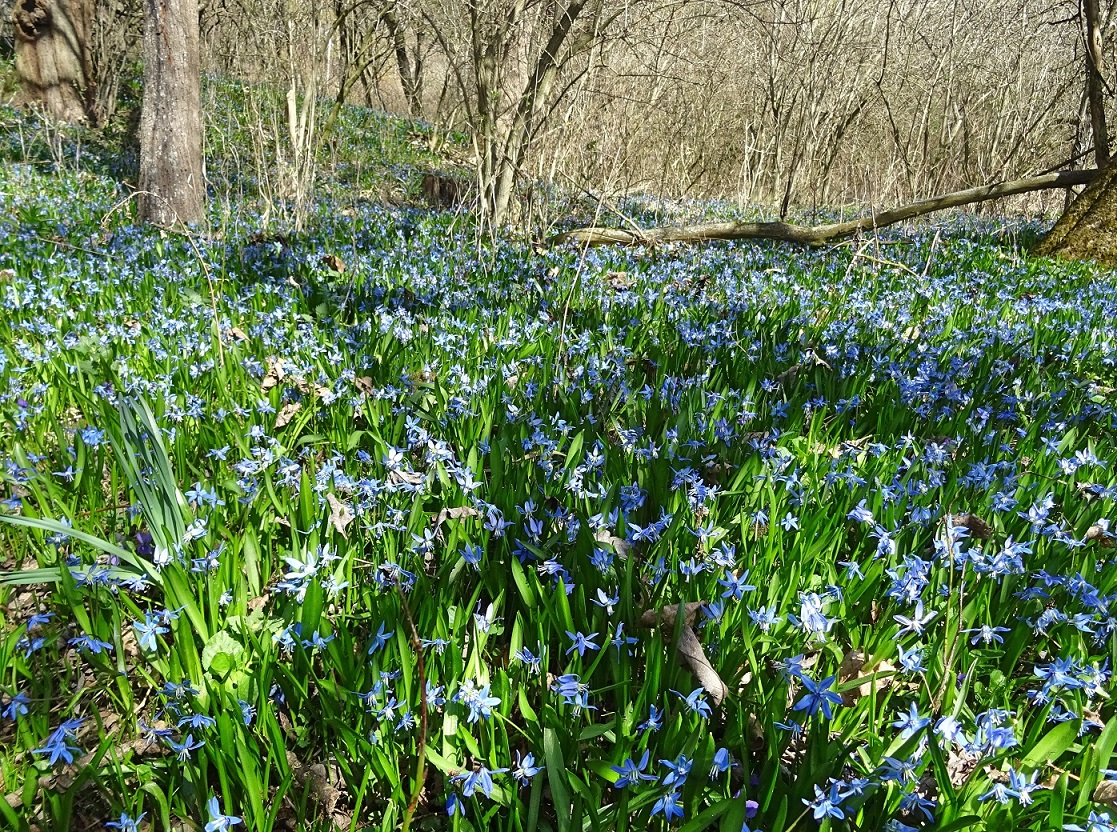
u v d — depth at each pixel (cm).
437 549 87
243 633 70
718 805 51
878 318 197
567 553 81
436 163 591
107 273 205
